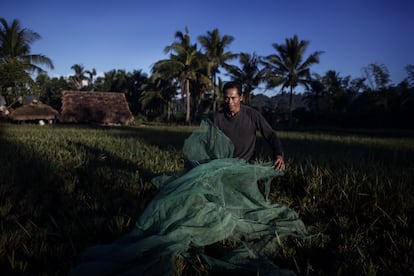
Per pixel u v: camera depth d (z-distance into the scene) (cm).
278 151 332
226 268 250
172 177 324
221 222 283
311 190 454
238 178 317
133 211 373
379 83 3206
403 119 3019
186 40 3359
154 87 4369
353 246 298
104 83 5166
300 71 3338
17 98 2980
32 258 268
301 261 278
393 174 466
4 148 852
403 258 278
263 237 302
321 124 3638
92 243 299
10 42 2775
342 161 604
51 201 425
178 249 250
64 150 835
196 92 3778
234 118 333
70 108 3369
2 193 438
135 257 239
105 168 620
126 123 3544
